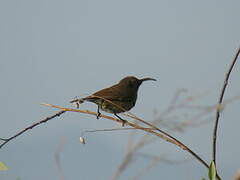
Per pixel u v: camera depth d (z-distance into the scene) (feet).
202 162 14.17
